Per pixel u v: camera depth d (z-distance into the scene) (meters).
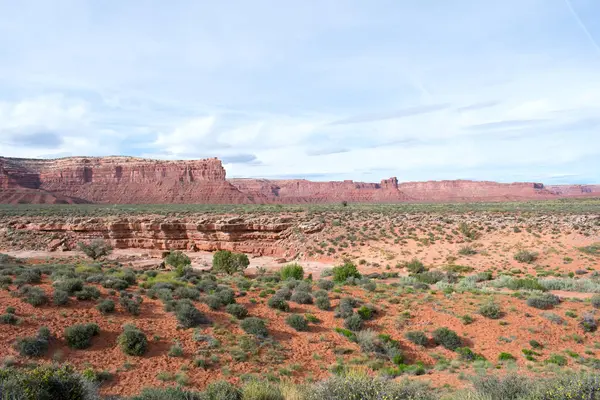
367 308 24.44
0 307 18.62
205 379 16.05
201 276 36.50
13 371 10.20
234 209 116.56
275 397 12.08
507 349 20.55
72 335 16.88
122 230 76.75
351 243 62.88
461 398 11.80
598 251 47.78
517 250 52.16
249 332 20.53
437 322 23.62
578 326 22.69
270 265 59.88
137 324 19.58
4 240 73.56
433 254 54.44
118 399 12.28
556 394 9.55
